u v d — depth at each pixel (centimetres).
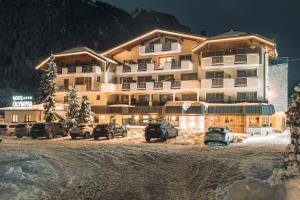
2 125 4266
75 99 5081
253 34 4453
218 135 2823
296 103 891
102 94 5547
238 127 4425
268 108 4203
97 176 1380
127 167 1625
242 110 4272
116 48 5522
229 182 1242
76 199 998
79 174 1427
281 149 2466
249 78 4481
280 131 4519
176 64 5044
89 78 5681
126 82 5472
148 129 3212
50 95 5206
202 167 1617
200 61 4922
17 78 11588
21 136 3912
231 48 4734
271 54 5006
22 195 1047
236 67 4647
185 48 5131
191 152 2272
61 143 3030
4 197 1018
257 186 829
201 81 4759
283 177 861
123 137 3728
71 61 5956
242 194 816
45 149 2448
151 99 5266
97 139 3534
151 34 5291
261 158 1942
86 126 3706
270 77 4981
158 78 5262
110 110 5303
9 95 10356
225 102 4675
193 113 4500
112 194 1062
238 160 1855
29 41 12975
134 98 5422
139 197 1023
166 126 3316
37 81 11781
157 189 1134
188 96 5022
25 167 1595
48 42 13400
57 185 1200
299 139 869
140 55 5412
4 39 12444
